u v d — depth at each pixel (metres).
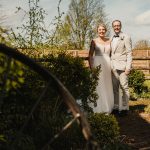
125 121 8.83
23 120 4.92
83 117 2.29
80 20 33.84
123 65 9.51
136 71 14.48
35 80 5.46
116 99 9.66
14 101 4.68
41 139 4.98
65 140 5.35
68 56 6.66
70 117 5.67
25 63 2.46
